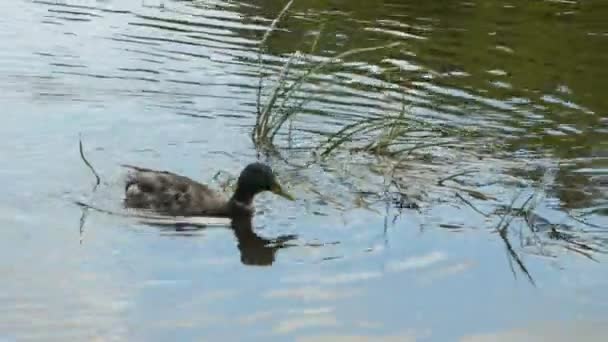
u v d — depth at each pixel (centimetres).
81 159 1384
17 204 1227
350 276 1083
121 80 1706
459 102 1716
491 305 1033
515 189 1368
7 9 2122
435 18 2231
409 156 1483
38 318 965
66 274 1056
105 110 1573
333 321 986
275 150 1473
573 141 1573
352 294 1041
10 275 1046
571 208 1308
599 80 1869
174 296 1022
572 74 1897
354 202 1297
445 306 1027
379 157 1472
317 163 1434
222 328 963
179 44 1928
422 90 1761
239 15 2169
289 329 967
